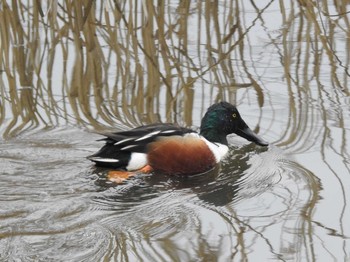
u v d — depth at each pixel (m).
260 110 15.30
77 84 16.16
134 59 16.97
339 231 11.40
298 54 17.20
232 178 13.28
